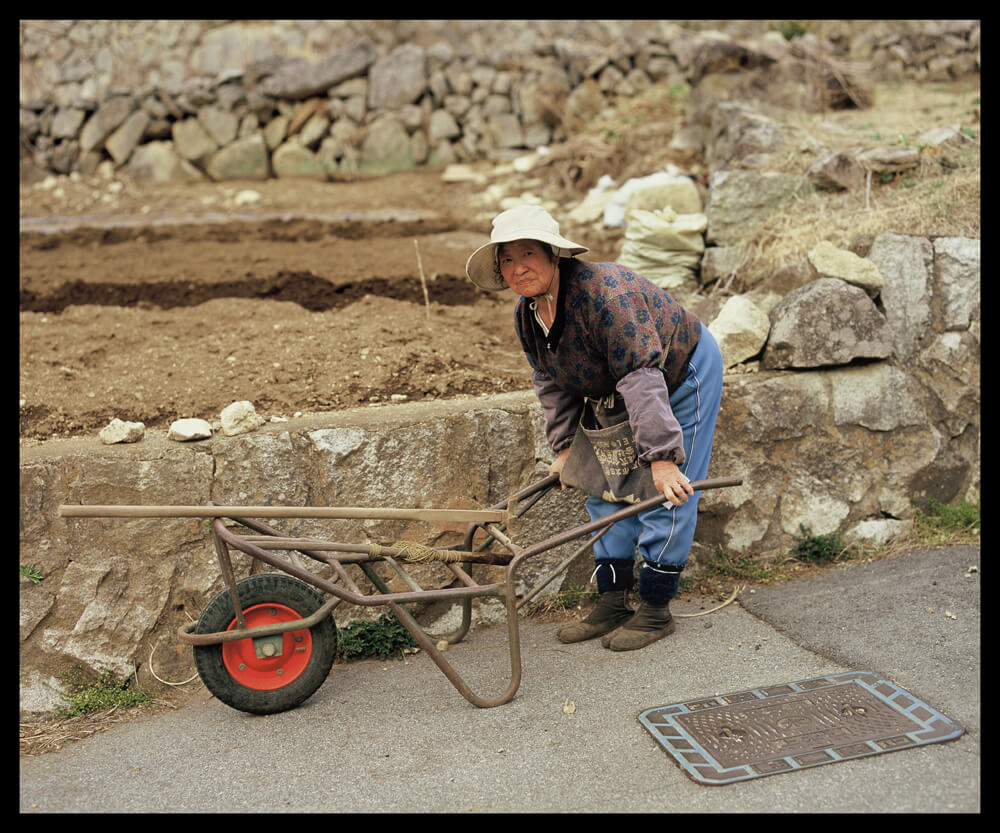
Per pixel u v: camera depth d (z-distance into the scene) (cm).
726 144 655
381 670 343
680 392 323
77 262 626
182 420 356
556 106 920
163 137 970
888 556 409
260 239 696
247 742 293
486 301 541
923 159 534
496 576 378
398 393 406
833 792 246
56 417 386
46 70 1167
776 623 353
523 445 379
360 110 953
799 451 408
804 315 401
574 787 257
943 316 431
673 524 328
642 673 322
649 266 534
